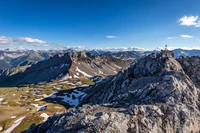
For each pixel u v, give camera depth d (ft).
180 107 113.70
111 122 91.30
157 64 196.24
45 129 128.57
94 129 88.12
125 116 99.14
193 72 186.39
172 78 146.41
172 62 194.18
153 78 173.06
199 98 140.87
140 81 180.75
